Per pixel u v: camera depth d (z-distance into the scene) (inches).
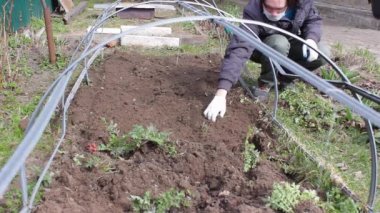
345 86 70.5
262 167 75.2
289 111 98.2
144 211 64.6
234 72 86.7
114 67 114.4
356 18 191.2
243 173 75.1
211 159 76.6
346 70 115.9
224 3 191.2
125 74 111.1
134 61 119.0
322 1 208.8
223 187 70.6
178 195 66.3
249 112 94.7
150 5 163.0
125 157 79.0
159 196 66.5
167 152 77.6
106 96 98.3
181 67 116.4
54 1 165.5
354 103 47.4
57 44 130.9
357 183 76.5
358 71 126.0
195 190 69.6
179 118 90.6
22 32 137.0
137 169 71.9
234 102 98.4
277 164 78.4
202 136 84.7
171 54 128.7
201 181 73.5
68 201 64.4
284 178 74.1
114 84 105.1
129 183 68.9
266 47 59.0
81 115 89.5
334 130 92.3
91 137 82.7
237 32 63.4
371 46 150.9
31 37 132.9
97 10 173.5
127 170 72.2
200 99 97.7
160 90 102.2
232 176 72.2
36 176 71.1
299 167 76.4
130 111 92.5
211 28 146.1
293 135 87.7
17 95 101.0
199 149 79.0
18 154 48.6
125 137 80.3
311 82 50.7
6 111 93.4
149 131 79.7
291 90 102.4
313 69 106.8
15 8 136.3
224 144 82.0
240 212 62.4
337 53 133.3
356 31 173.0
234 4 193.0
